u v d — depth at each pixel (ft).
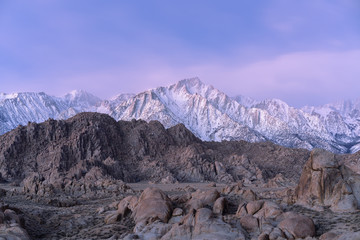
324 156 167.94
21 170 480.64
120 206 165.68
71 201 238.27
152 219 137.28
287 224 122.01
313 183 167.53
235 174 517.14
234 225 124.36
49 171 458.50
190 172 501.15
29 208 195.72
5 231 116.16
